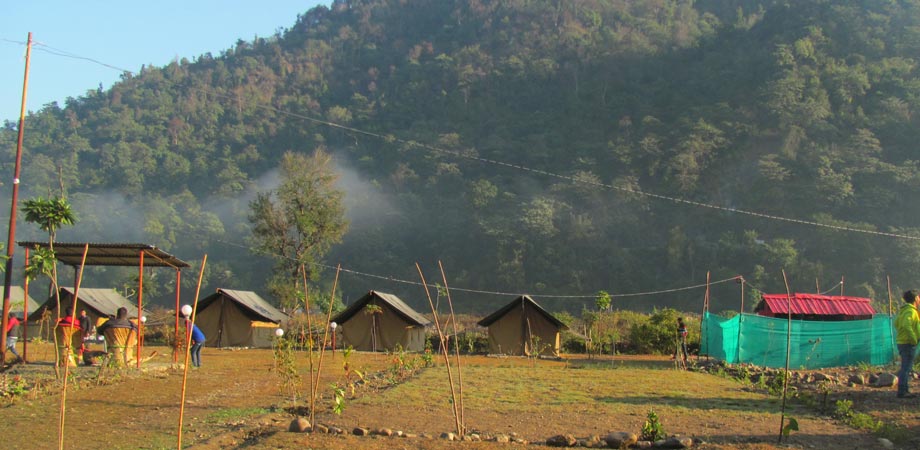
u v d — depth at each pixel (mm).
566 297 89062
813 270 79875
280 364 14422
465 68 162750
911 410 12461
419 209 116562
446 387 16422
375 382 17641
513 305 35875
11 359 18641
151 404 12898
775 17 131125
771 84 109312
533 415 12234
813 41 117812
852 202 87875
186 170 131500
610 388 16641
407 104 159500
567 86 147500
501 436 10078
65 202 17250
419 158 130375
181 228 107875
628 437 9680
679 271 91062
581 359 32719
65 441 9672
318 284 91750
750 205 95875
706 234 96938
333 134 152000
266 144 149625
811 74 110250
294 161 54688
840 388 16125
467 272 98625
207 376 17750
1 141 129750
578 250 96938
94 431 10367
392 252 107000
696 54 142250
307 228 52344
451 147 130875
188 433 10297
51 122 146375
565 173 115312
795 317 30953
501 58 167000
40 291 76438
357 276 101625
